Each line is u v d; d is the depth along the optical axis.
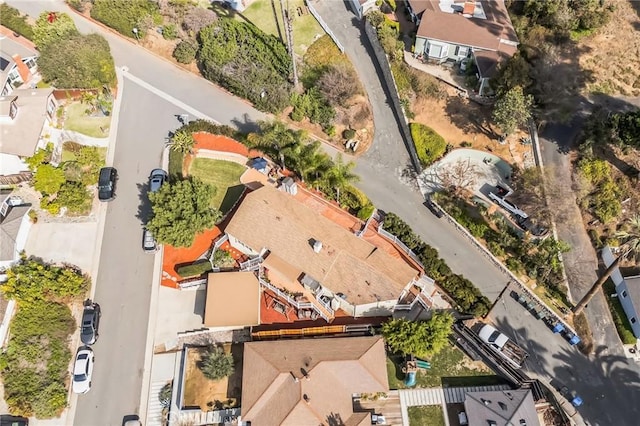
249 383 44.25
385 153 63.94
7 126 59.31
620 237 52.62
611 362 48.84
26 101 61.53
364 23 75.38
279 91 65.00
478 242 55.84
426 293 52.72
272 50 71.06
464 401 44.81
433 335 45.97
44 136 61.62
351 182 60.84
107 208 57.97
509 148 62.00
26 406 44.41
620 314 51.09
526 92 61.69
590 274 53.44
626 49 71.81
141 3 76.31
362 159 63.41
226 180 61.00
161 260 54.56
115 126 65.12
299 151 56.81
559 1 71.31
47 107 62.31
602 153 60.84
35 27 71.31
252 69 66.75
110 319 50.69
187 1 78.12
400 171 62.47
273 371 44.09
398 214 58.81
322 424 41.38
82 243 55.22
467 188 59.59
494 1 74.50
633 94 66.88
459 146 62.66
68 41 66.12
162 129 65.06
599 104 65.62
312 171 57.47
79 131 64.19
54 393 45.28
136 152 62.81
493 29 68.69
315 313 51.03
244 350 46.69
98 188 58.97
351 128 65.44
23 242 54.16
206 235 56.53
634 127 56.19
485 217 57.31
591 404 46.69
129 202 58.59
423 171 61.50
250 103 68.38
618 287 52.38
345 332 50.09
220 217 55.19
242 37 71.56
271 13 77.44
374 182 61.41
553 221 55.84
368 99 68.19
